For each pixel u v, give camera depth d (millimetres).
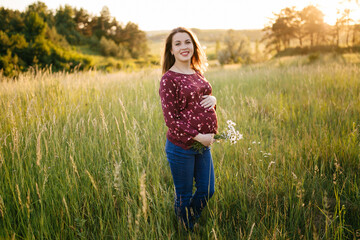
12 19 63250
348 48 29797
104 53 98500
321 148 3186
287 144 3428
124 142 3230
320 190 2547
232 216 2318
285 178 2674
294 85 6863
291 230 2168
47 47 40625
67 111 3861
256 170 2875
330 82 6617
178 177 2088
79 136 3256
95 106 4363
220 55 50719
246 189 2604
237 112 4676
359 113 4230
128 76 7715
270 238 2029
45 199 2223
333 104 4781
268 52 75625
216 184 2637
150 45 143250
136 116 3895
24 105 4207
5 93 4609
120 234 2029
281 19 77938
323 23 69750
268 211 2342
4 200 2244
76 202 2252
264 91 6543
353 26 46969
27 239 1879
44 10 104500
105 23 121438
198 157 2135
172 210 2377
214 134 2154
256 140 3637
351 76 6758
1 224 2045
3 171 2592
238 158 3191
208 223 2203
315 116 4227
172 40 2121
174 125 1951
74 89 5168
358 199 2381
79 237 2123
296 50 64938
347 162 2971
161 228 2062
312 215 2248
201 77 2193
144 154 3078
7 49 38062
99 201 2408
